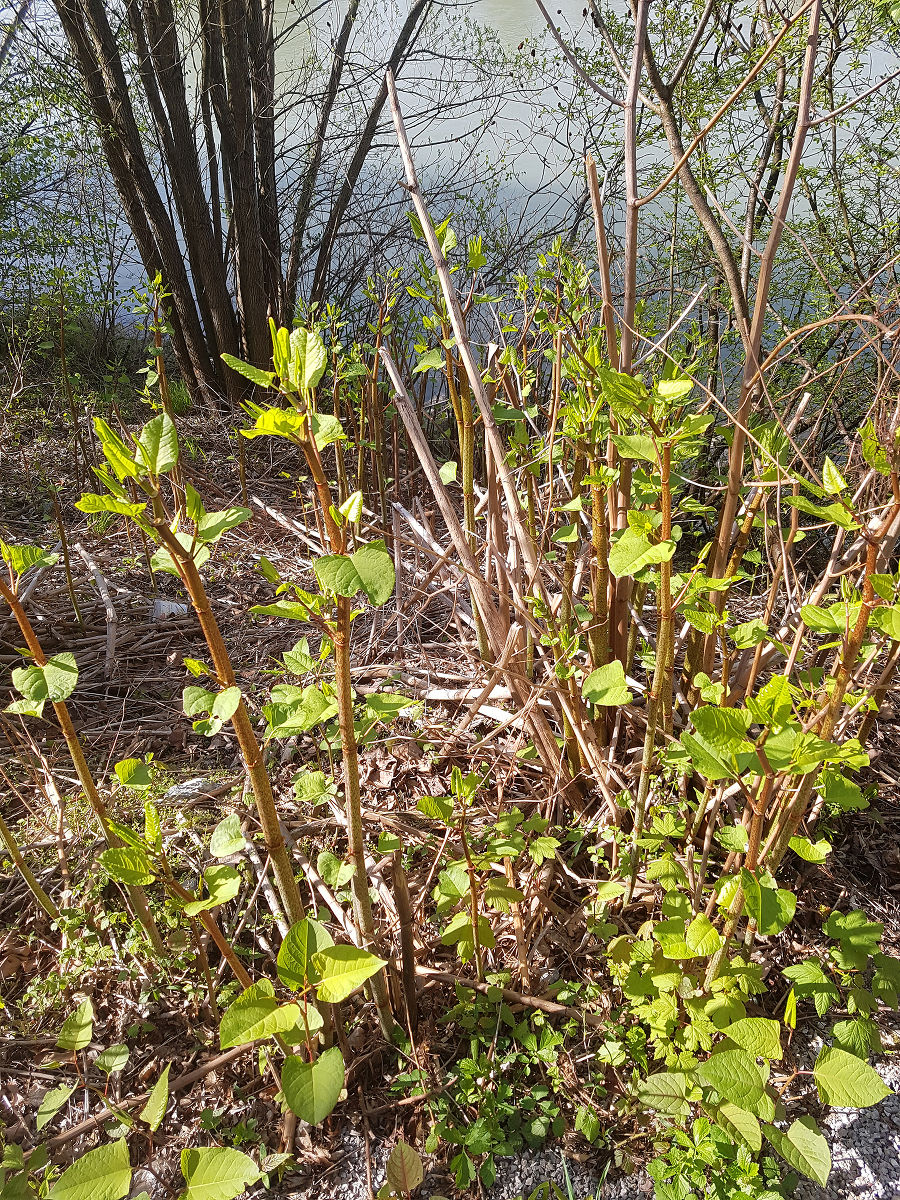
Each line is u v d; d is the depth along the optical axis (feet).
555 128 19.67
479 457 13.74
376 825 7.56
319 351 3.82
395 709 4.81
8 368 18.67
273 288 19.95
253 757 4.62
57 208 20.47
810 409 13.52
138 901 6.02
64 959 6.37
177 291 18.70
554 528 8.98
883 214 14.37
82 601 11.20
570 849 7.39
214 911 6.90
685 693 7.61
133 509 3.82
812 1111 5.82
